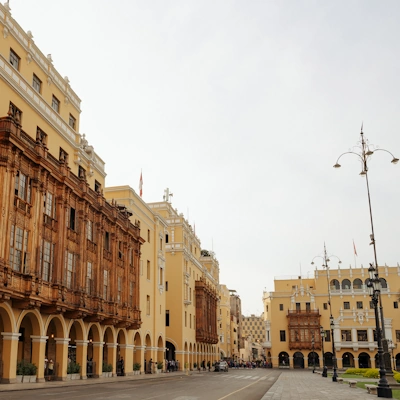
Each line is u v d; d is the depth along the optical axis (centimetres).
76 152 4028
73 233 3494
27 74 3341
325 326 9969
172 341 7044
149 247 5891
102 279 3988
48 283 3009
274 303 10375
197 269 8669
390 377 3312
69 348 3894
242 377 5253
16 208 2712
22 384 2620
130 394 2316
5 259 2531
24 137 2875
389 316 9644
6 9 3055
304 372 7644
